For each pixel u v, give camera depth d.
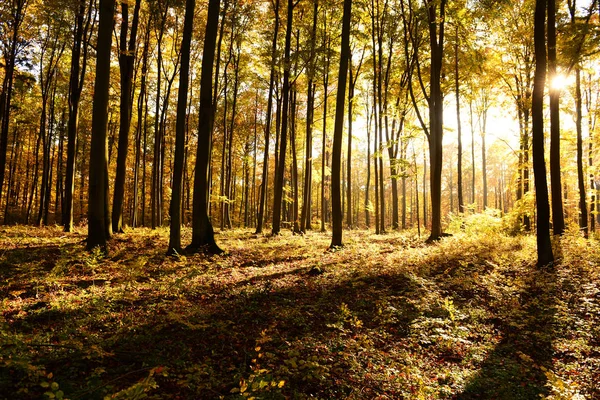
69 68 27.11
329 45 22.78
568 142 20.38
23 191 46.34
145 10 21.98
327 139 35.72
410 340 7.30
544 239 10.80
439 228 16.42
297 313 8.01
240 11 22.80
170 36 24.97
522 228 18.33
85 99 28.44
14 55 21.30
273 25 24.47
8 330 6.21
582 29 13.18
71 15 18.30
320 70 20.30
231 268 12.01
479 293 9.51
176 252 12.68
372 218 66.50
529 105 19.27
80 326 6.75
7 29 21.16
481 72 19.53
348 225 29.73
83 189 43.59
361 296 9.27
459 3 16.27
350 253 14.17
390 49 24.73
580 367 6.36
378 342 7.15
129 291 8.85
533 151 10.88
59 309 7.49
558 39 15.09
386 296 9.15
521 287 9.63
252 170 47.12
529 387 5.75
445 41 19.31
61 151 32.72
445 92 22.39
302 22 23.11
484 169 33.31
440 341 7.20
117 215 17.92
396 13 22.41
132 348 6.10
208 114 13.95
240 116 35.91
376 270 11.19
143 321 7.16
